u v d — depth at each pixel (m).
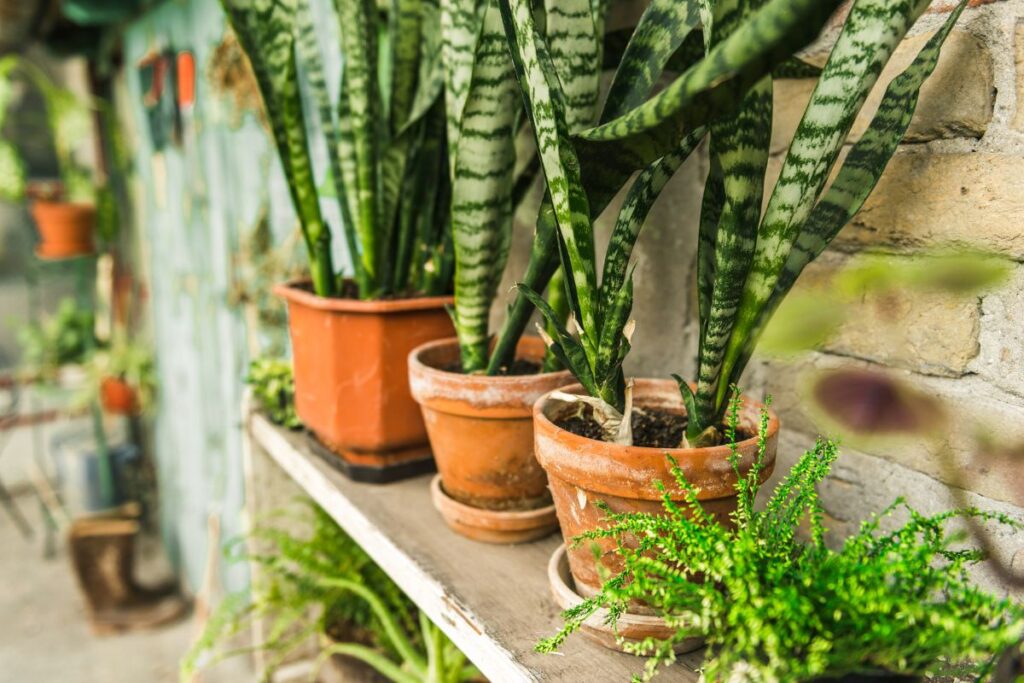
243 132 1.74
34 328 3.57
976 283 0.50
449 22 0.68
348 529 0.80
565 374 0.67
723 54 0.33
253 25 0.81
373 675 0.95
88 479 2.80
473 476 0.69
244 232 1.81
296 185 0.84
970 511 0.43
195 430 2.38
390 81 0.80
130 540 2.39
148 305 3.07
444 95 0.79
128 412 3.09
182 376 2.50
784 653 0.35
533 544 0.71
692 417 0.51
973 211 0.53
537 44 0.48
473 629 0.57
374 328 0.79
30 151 3.74
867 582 0.37
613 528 0.45
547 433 0.52
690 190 0.79
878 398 0.51
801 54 0.64
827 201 0.50
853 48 0.42
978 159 0.53
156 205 2.65
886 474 0.62
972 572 0.55
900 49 0.57
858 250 0.62
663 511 0.48
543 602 0.60
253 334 1.81
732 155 0.43
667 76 0.74
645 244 0.85
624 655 0.53
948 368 0.56
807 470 0.46
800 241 0.50
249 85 1.65
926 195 0.56
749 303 0.48
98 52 3.11
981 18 0.52
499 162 0.63
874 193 0.60
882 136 0.49
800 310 0.50
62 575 2.72
